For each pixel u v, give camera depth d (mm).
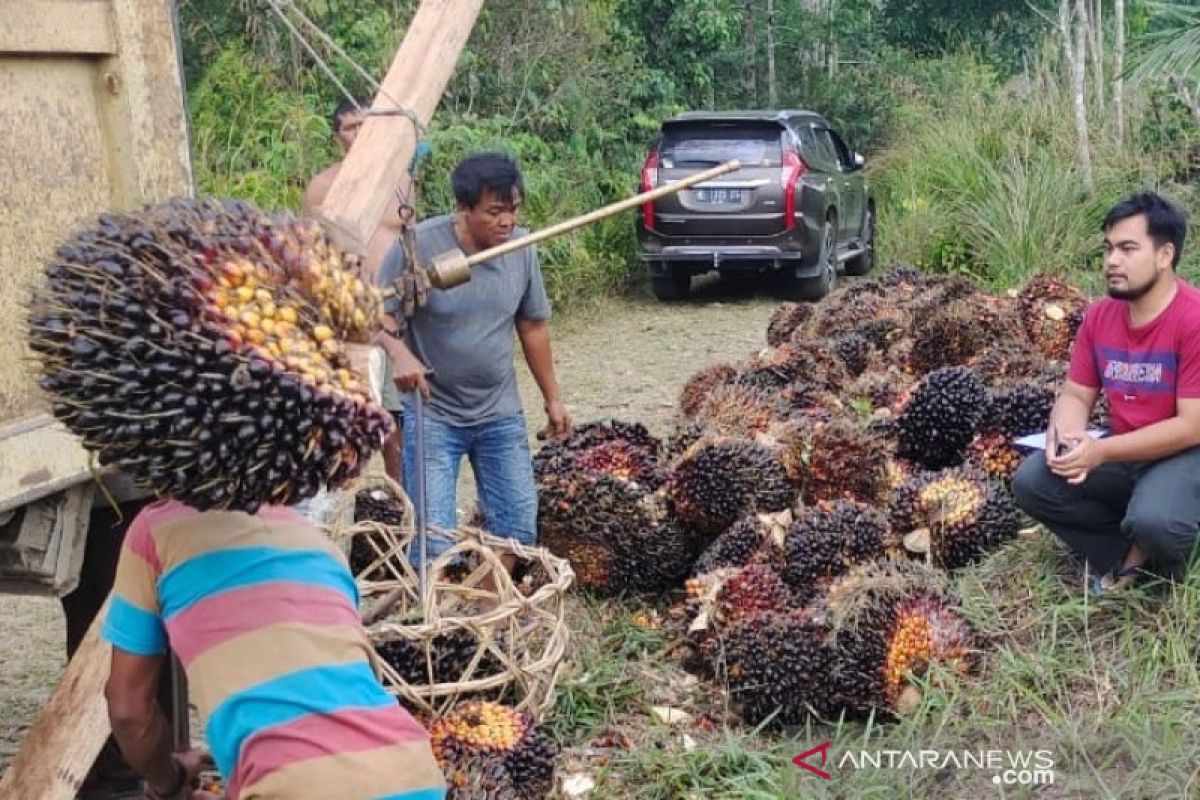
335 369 2100
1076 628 4320
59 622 5633
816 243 12227
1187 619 4109
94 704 2859
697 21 16422
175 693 3176
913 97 18578
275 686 2139
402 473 4996
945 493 4879
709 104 17172
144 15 3252
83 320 1973
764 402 5816
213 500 2025
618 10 16109
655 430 8125
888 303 7707
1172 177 10688
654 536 5086
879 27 20844
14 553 3129
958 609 4309
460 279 3637
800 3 19359
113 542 3531
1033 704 4008
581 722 4340
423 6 3867
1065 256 10297
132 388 1935
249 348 1989
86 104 3166
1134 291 4246
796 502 5180
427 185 11031
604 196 13508
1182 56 9617
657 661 4746
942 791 3689
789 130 12195
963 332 6750
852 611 4203
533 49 13359
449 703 3656
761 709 4230
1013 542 4836
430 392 4402
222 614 2174
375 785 2133
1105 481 4375
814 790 3758
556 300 11906
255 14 11266
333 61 11531
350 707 2172
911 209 11656
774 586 4543
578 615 5027
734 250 12086
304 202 4984
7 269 2961
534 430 8258
